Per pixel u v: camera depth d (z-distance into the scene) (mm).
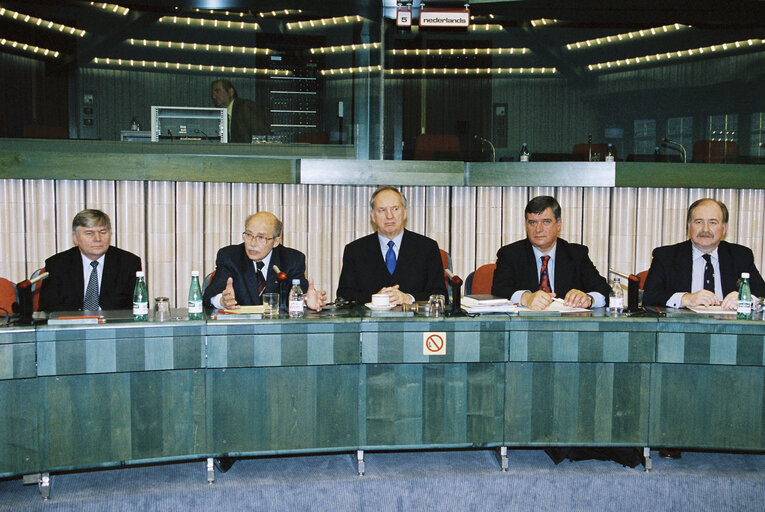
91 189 4523
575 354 2857
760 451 2881
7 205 4387
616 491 2812
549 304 3049
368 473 2863
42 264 4461
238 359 2725
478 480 2807
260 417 2777
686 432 2893
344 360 2795
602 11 7598
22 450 2568
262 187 4805
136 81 8406
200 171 4578
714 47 7922
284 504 2725
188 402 2721
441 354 2834
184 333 2686
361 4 6273
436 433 2875
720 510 2797
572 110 8570
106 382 2643
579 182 4828
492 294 3461
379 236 3580
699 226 3367
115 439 2664
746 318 2859
